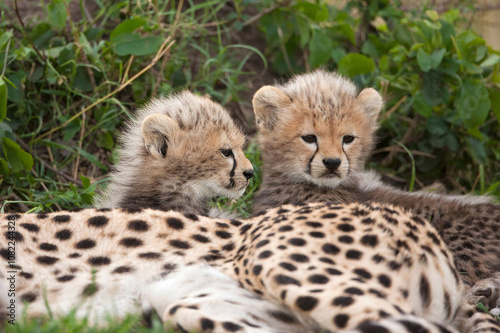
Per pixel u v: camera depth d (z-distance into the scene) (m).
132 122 9.95
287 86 11.03
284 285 5.65
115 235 6.49
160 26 11.73
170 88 11.55
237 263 6.24
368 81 12.46
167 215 6.73
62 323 5.59
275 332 5.62
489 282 8.31
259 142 10.88
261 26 13.27
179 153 8.98
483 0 15.30
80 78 11.21
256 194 10.72
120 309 6.14
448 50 11.58
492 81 11.51
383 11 13.59
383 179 12.23
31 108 11.04
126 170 9.32
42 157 10.92
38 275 6.15
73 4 12.41
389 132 12.67
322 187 10.20
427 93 11.38
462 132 11.99
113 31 11.12
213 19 13.52
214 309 5.80
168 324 5.68
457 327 6.43
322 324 5.40
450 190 12.44
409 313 5.39
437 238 6.46
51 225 6.49
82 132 10.85
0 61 10.29
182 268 6.27
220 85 12.96
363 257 5.95
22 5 12.16
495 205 10.37
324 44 12.29
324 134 10.05
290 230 6.13
